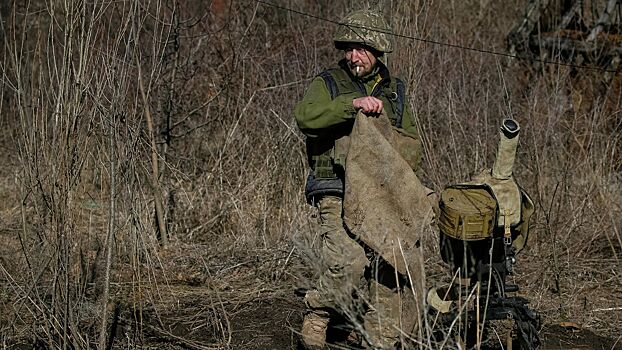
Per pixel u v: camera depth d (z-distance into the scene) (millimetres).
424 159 7648
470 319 4449
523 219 4480
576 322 5684
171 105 7539
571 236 7082
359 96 4645
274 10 9117
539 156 7625
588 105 9109
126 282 5988
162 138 7430
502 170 4473
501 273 4469
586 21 10539
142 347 5008
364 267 4645
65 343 4449
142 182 7129
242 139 7859
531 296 6156
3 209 7086
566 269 6520
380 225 4383
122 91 4660
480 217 4270
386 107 4715
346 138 4578
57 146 4469
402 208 4406
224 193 7527
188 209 7520
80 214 5254
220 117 8016
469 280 4559
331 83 4648
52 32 4570
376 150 4383
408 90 7277
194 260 6664
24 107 4566
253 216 7312
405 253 4391
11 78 5789
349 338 5000
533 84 8898
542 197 7145
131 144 4855
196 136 8062
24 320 5207
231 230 7234
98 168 5438
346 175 4418
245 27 8562
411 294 4484
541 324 5344
